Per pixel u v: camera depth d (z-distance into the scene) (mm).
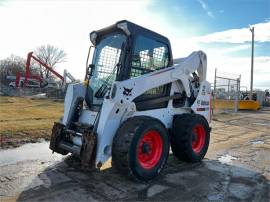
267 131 10430
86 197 3834
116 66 4840
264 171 5340
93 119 4789
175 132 5457
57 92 24984
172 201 3836
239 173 5160
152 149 4672
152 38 5164
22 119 9789
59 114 11805
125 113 4531
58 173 4703
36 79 30125
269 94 30172
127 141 4191
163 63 5453
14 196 3783
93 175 4668
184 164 5602
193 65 5980
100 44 5383
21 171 4742
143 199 3855
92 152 4184
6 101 18578
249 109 20047
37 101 19688
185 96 5855
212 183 4578
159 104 5336
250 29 24391
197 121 5574
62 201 3682
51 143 5074
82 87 5293
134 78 4672
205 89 6340
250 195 4141
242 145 7758
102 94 4973
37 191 3965
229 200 3947
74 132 4781
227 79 17062
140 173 4312
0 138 6863
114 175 4699
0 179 4355
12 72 52500
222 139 8578
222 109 18672
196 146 5809
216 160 6047
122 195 3955
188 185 4449
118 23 4852
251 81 24438
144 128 4332
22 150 6043
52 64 57438
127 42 4734
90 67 5355
